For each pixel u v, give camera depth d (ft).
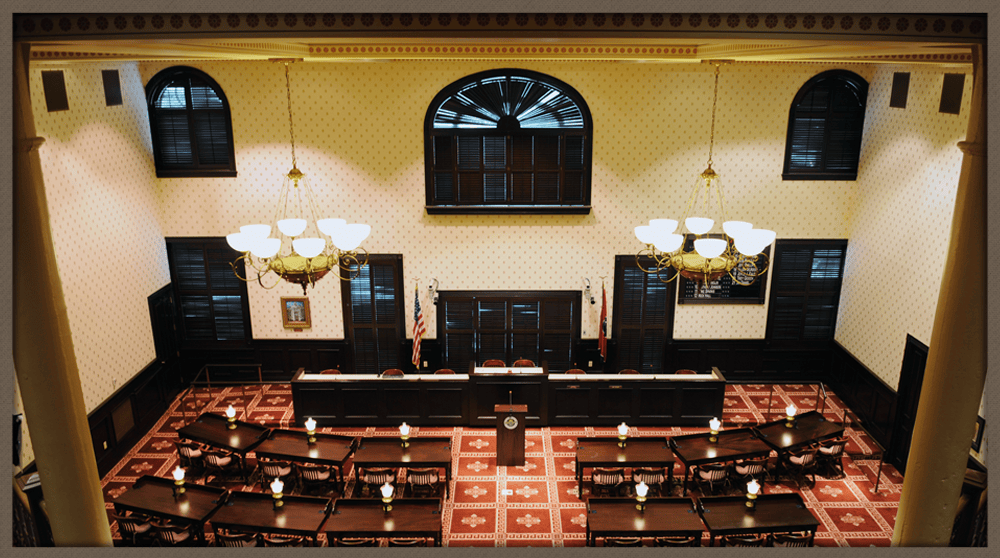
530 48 30.63
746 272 43.83
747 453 33.65
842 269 44.68
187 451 35.60
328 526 28.12
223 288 45.16
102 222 36.24
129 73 39.40
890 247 38.55
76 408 18.30
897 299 37.63
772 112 41.73
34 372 17.63
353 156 42.52
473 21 16.84
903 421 36.65
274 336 46.21
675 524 28.22
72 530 18.85
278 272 26.37
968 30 16.39
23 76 16.35
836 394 45.24
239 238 25.46
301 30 16.66
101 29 16.25
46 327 17.47
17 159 16.56
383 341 46.26
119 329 37.88
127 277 38.91
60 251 32.40
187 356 46.29
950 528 19.27
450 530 31.50
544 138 42.60
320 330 46.09
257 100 41.52
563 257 44.45
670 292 45.14
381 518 28.78
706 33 16.58
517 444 36.37
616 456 33.45
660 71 41.04
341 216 43.57
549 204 43.73
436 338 45.93
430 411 40.88
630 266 44.60
